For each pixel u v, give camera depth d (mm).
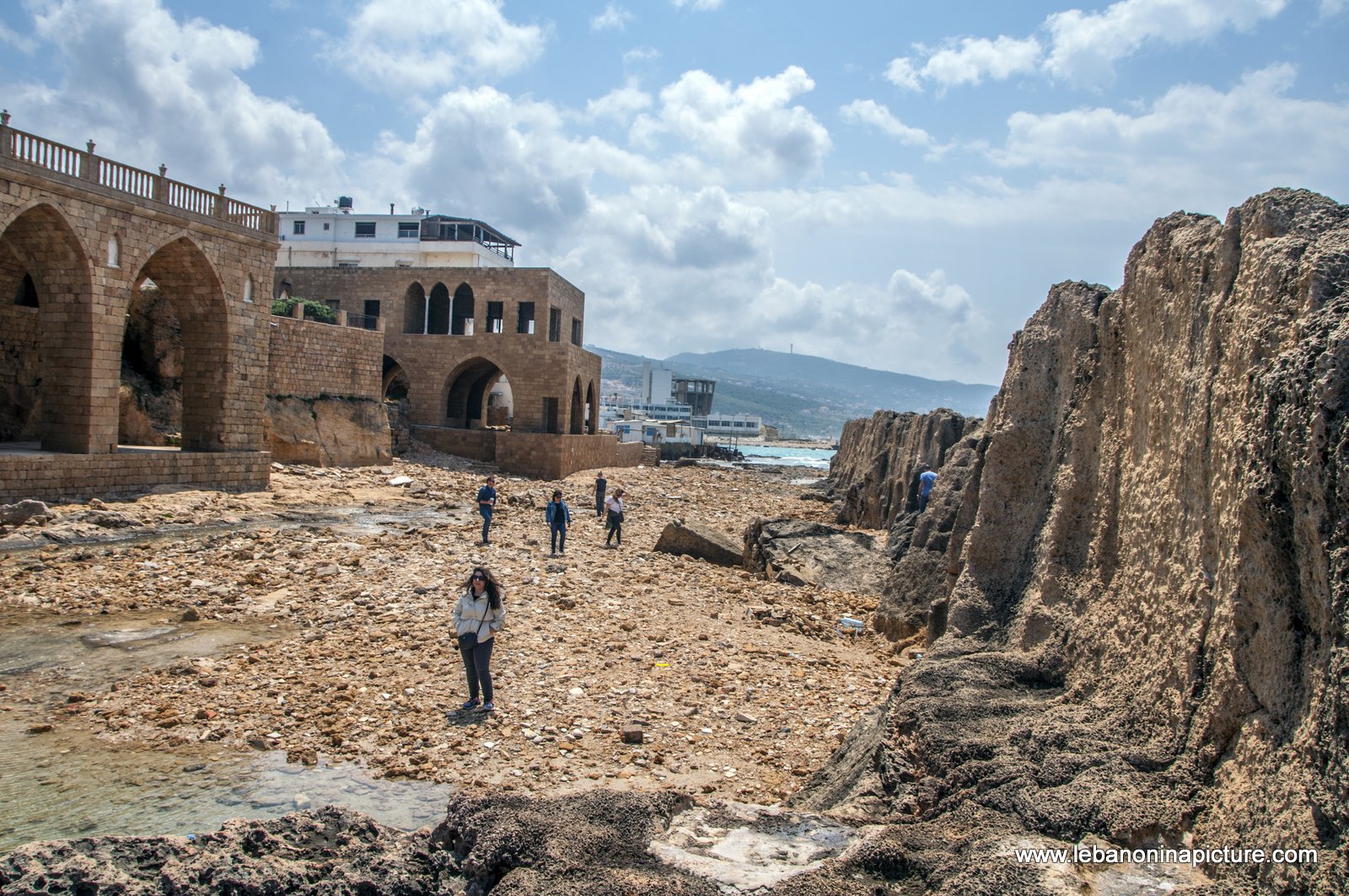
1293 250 7012
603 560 26125
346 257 76438
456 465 53688
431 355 59094
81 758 10703
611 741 11977
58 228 27297
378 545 25109
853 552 27188
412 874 6152
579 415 64562
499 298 58250
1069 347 12242
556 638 16578
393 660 14719
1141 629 8242
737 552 28781
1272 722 5930
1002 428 12672
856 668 16594
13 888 5398
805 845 6477
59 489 27062
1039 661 9516
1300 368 5906
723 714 13375
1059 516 10734
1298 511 5828
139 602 18047
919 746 8203
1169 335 9047
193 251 32406
